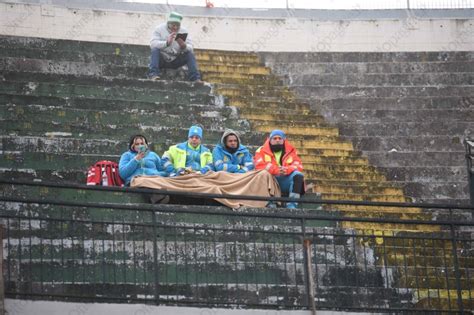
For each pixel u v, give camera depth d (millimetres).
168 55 31797
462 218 28562
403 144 31672
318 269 23797
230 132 26641
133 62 32719
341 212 26875
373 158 31031
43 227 23766
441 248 26031
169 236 23516
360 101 33125
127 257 23000
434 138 31859
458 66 34719
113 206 21828
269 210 24938
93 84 31031
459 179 30734
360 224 26734
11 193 24906
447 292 24328
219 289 22438
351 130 32031
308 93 33344
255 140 30016
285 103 32406
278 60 34750
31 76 30625
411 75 34188
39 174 25953
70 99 29516
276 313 22078
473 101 33312
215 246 22875
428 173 30688
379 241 25734
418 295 23375
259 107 31969
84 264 21938
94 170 25516
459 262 25562
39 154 26781
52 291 21266
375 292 23547
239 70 33844
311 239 22922
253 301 22516
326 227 25750
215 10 36250
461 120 32812
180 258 23219
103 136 28609
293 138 31031
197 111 30797
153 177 25016
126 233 23375
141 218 24281
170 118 29984
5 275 21609
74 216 24109
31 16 34625
